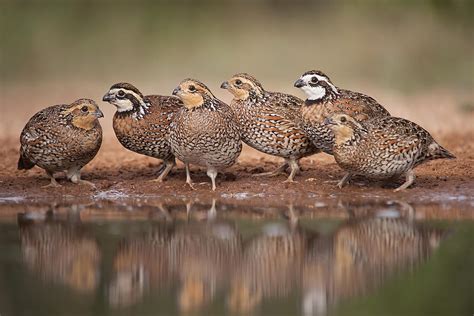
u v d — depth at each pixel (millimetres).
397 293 10062
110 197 14703
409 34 30312
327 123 14156
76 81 30359
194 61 33188
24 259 11172
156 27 35344
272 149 15320
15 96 26922
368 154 14125
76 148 14648
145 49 34250
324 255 11219
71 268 10852
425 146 14523
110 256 11281
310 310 9523
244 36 35750
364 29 33062
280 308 9516
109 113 23469
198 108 14219
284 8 39406
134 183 15344
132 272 10672
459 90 27266
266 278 10469
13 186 15320
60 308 9539
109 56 33500
